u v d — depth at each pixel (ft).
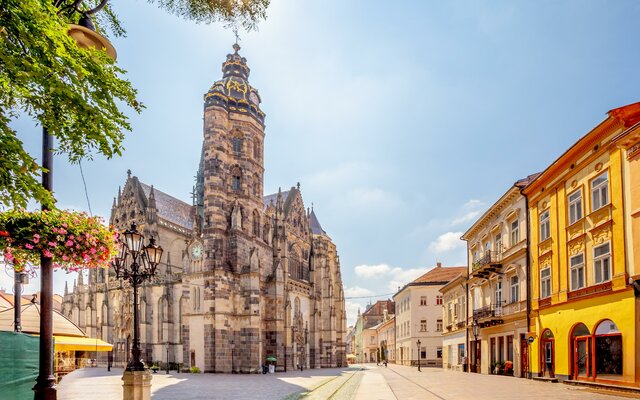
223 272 201.67
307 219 294.25
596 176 90.89
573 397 70.79
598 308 87.81
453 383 108.68
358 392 97.35
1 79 21.03
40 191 23.35
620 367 81.51
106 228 36.35
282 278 231.91
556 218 105.70
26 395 38.34
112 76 24.88
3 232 30.42
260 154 238.89
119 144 26.17
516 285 130.41
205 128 219.61
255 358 201.98
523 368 123.85
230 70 245.86
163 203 286.87
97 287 264.11
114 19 36.14
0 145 21.54
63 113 24.70
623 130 82.74
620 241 82.02
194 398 87.45
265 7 34.68
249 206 223.92
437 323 293.64
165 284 235.81
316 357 272.72
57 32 21.67
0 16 20.16
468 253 180.04
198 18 34.86
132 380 52.13
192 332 202.49
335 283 326.03
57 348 74.13
